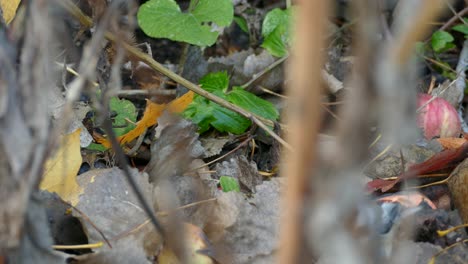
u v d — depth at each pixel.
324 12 0.38
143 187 0.72
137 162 0.80
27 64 0.57
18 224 0.57
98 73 0.78
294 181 0.43
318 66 0.39
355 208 0.46
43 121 0.58
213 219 0.73
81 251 0.71
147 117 0.78
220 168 0.78
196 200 0.74
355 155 0.43
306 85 0.40
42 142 0.57
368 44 0.40
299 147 0.42
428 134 0.81
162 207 0.72
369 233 0.50
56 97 0.77
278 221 0.72
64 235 0.71
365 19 0.40
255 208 0.73
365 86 0.41
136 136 0.79
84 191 0.72
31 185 0.57
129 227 0.71
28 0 0.58
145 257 0.70
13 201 0.57
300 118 0.41
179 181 0.75
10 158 0.57
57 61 0.80
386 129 0.44
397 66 0.41
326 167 0.43
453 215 0.73
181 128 0.77
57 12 0.67
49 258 0.66
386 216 0.71
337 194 0.44
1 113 0.57
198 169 0.77
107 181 0.72
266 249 0.72
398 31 0.42
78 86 0.58
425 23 0.40
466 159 0.75
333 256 0.48
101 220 0.71
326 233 0.46
